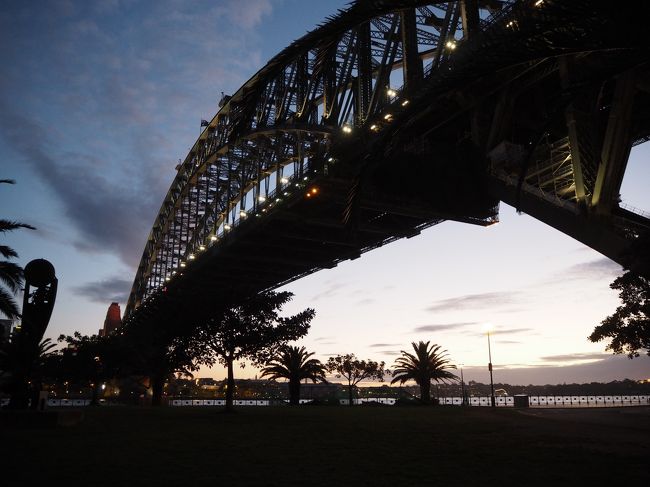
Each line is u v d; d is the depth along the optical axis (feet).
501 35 25.13
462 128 148.25
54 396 339.98
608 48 22.91
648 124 112.47
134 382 340.39
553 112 26.35
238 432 64.69
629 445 49.08
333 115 168.76
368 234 228.02
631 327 86.17
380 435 60.80
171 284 327.47
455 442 52.75
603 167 89.76
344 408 147.43
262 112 213.05
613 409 130.41
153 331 137.08
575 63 68.49
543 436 58.18
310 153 187.52
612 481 30.89
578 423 78.69
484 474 33.55
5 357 90.58
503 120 118.32
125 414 109.91
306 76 165.17
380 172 150.61
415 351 208.44
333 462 39.19
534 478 31.99
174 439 55.62
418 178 150.82
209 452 44.93
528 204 110.52
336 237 229.66
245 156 262.47
